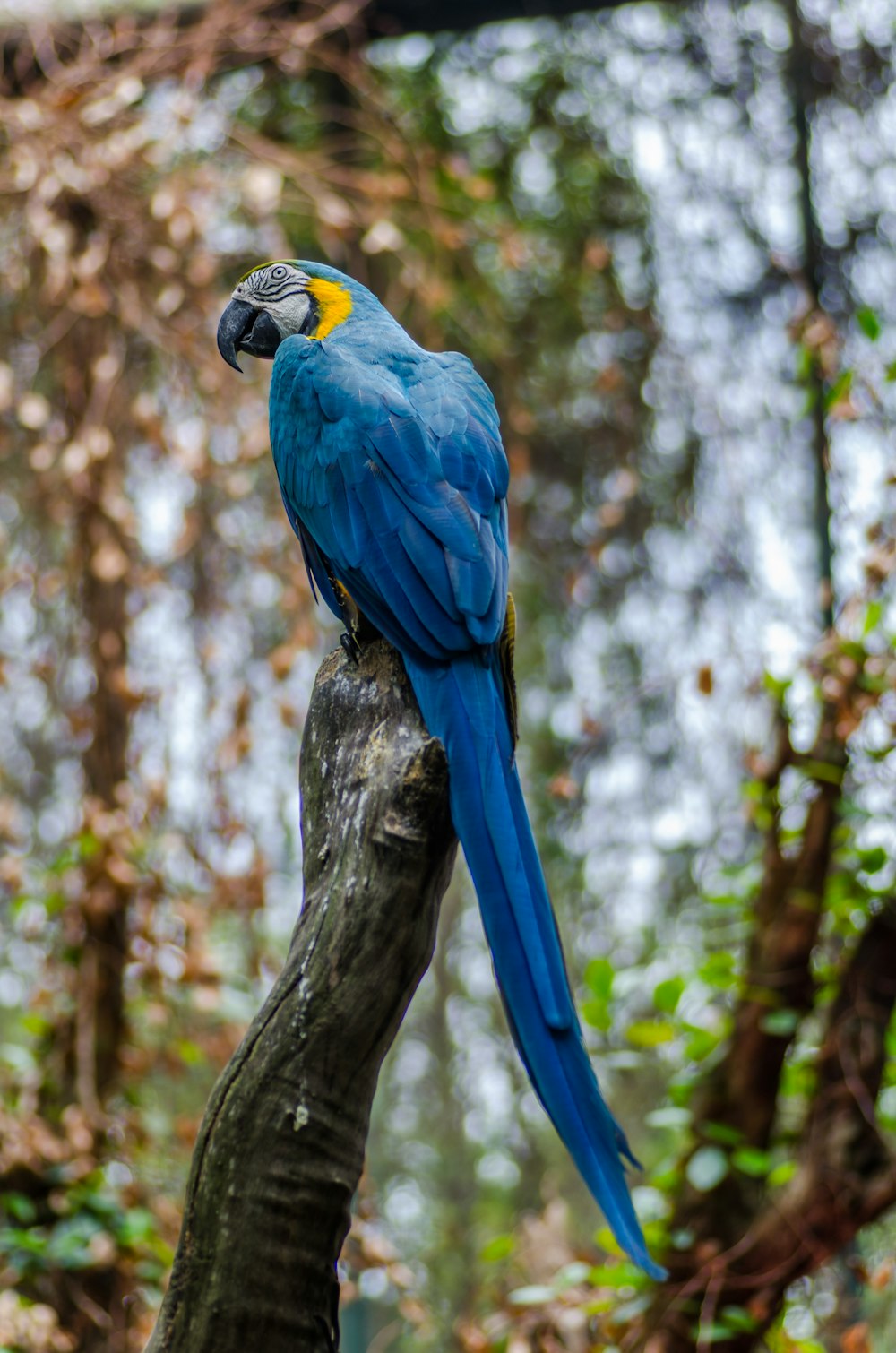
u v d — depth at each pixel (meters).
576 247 12.09
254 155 9.56
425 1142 15.12
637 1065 8.20
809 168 11.52
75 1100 9.07
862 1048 7.45
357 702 4.55
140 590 9.10
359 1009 4.02
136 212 9.15
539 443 12.45
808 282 11.39
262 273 6.80
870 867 7.40
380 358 5.82
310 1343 4.03
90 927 8.88
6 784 9.62
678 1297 7.38
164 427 9.11
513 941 4.04
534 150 12.18
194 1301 4.00
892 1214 8.95
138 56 9.50
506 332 11.84
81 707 9.20
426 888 4.16
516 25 12.02
